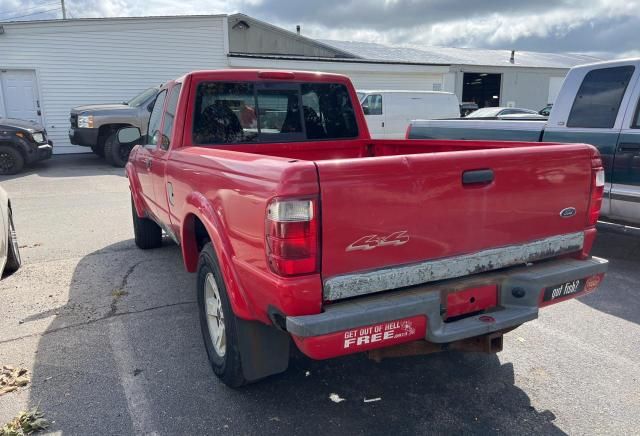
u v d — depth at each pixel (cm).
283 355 284
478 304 262
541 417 279
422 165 234
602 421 275
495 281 264
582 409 285
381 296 238
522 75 3197
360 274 228
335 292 223
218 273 286
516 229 270
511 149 262
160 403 294
